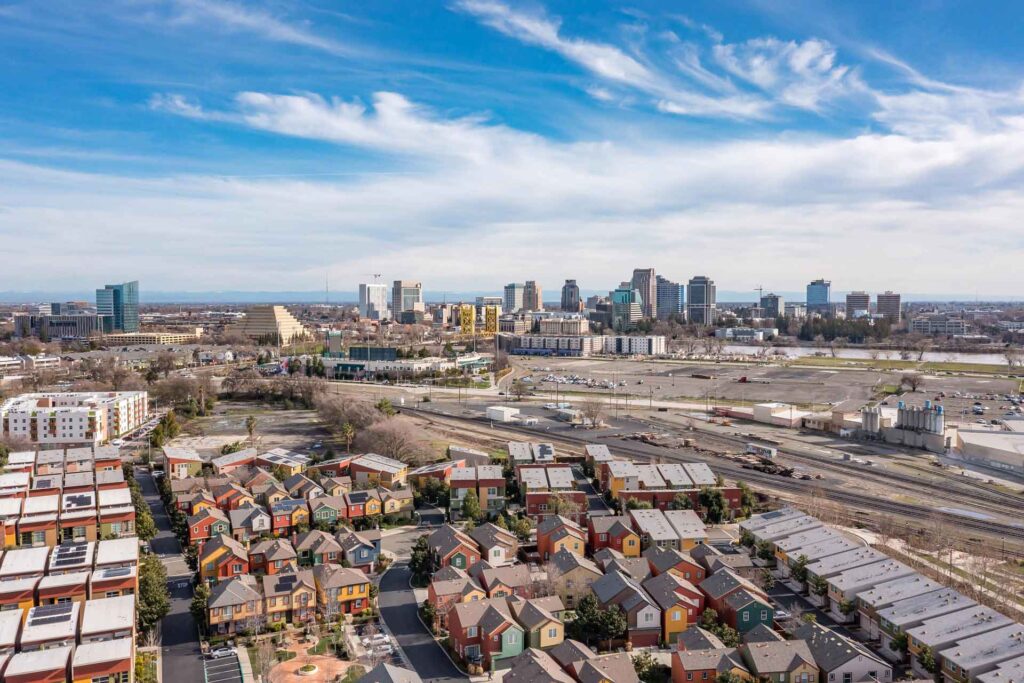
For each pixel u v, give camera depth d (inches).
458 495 6860.2
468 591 4712.1
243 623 4591.5
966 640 3929.6
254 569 5344.5
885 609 4372.5
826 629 4143.7
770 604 4667.8
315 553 5408.5
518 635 4247.0
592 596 4579.2
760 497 7332.7
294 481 7234.3
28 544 5905.5
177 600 5078.7
